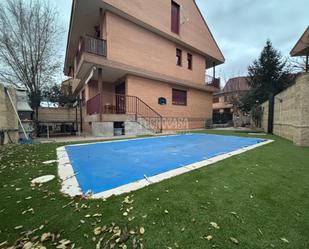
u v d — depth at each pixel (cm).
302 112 648
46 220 195
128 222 189
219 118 2503
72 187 281
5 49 1205
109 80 1281
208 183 290
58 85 1588
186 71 1505
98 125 946
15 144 699
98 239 166
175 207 216
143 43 1159
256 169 365
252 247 155
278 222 188
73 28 1155
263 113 1360
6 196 252
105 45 968
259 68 1752
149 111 1220
